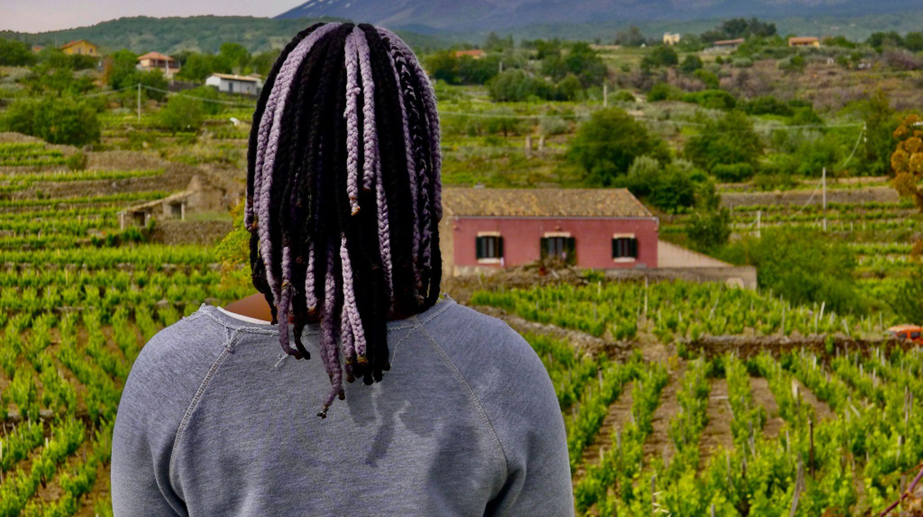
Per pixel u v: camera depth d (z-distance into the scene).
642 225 41.19
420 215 1.52
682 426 17.59
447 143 103.12
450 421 1.48
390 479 1.45
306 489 1.45
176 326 1.56
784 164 87.88
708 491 11.67
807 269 43.94
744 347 26.56
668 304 31.50
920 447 14.75
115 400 17.56
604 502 12.45
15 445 15.12
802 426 17.53
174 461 1.46
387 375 1.48
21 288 31.11
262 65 172.38
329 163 1.48
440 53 189.88
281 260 1.49
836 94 172.25
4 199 56.66
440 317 1.54
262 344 1.49
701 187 73.31
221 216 50.69
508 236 39.91
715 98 143.62
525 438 1.52
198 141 97.44
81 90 135.75
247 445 1.45
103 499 12.72
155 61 192.00
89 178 60.69
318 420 1.46
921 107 153.38
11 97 124.12
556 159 92.56
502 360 1.54
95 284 31.45
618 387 22.09
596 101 142.75
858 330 27.91
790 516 10.45
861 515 11.42
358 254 1.46
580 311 29.97
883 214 68.62
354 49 1.54
